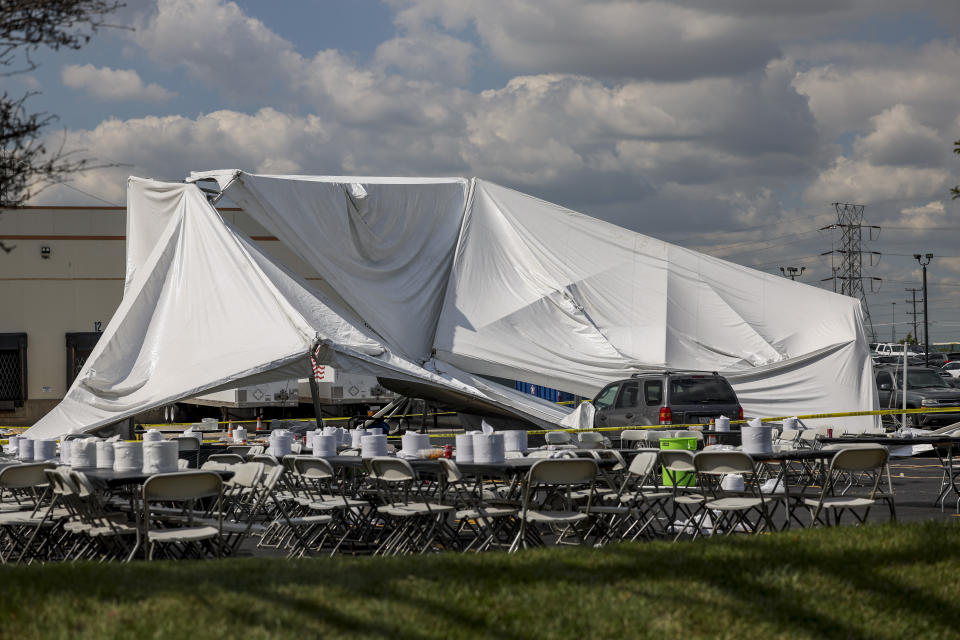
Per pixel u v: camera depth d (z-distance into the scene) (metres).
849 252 81.56
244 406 29.09
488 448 9.35
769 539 7.39
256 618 5.36
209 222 19.67
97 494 9.14
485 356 21.22
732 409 17.25
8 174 6.13
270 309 18.28
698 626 5.52
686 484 11.96
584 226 22.47
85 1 6.18
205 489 8.09
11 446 14.20
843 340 21.47
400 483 10.39
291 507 11.35
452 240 22.67
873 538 7.33
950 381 40.31
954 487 12.34
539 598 5.83
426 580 6.13
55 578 6.16
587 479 8.66
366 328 20.84
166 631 5.15
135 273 20.84
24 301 38.78
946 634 5.71
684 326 21.56
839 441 13.04
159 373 18.41
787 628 5.58
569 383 21.16
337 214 20.91
